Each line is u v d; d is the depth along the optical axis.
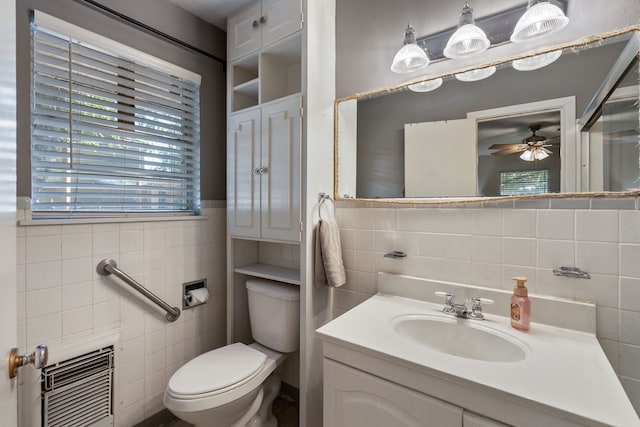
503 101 1.12
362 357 0.89
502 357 0.94
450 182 1.23
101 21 1.38
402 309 1.17
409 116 1.33
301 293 1.39
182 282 1.70
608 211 0.95
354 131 1.47
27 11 1.18
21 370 1.13
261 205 1.53
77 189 1.35
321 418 1.45
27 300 1.17
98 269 1.36
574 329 0.96
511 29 1.11
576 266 0.99
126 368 1.45
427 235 1.28
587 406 0.61
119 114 1.48
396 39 1.37
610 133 0.95
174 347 1.65
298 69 1.68
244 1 1.64
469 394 0.72
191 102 1.78
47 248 1.22
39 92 1.22
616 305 0.93
